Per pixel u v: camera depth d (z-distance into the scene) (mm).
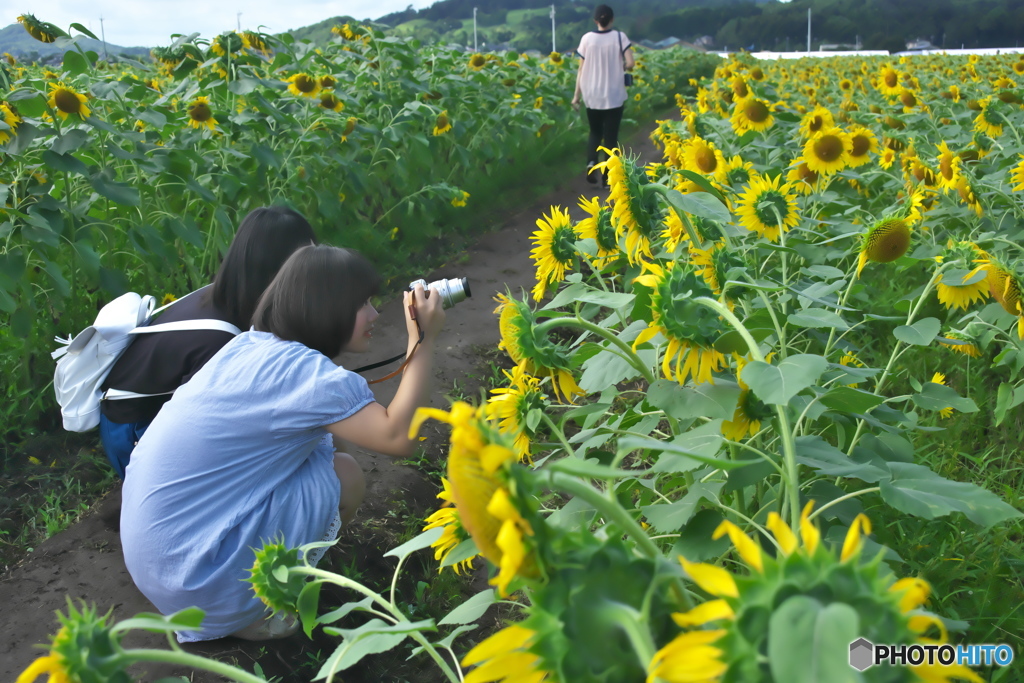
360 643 1187
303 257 2025
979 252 2012
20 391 3197
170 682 852
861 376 1635
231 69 4617
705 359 1263
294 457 2002
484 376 3740
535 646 663
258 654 2027
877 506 2053
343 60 6730
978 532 2029
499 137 7051
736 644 572
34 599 2281
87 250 3270
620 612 656
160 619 828
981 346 2336
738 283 1566
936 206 3527
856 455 1675
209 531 1905
